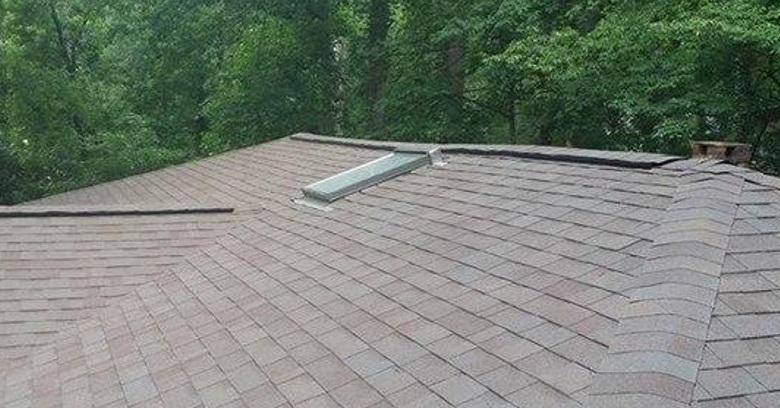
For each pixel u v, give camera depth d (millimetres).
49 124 25109
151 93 31719
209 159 15891
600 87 16984
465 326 4691
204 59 30453
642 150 17984
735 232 4555
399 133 23625
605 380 3250
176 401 5191
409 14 24484
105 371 6234
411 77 24125
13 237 9258
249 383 5055
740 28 12852
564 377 3689
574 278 4766
